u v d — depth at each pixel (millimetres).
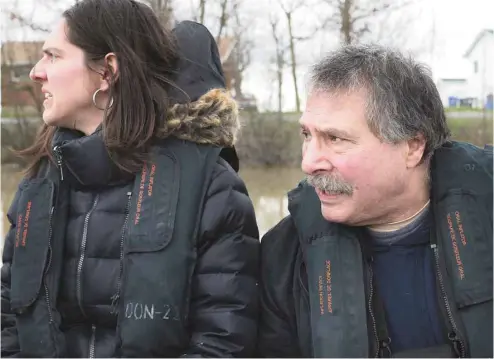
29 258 1224
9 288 1321
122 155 1195
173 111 1233
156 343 1120
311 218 1178
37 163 1337
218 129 1257
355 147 1054
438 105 1115
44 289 1211
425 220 1140
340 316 1096
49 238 1219
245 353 1185
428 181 1140
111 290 1183
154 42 1267
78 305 1205
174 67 1295
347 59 1078
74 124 1266
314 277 1133
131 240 1146
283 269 1235
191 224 1166
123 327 1131
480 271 1072
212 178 1217
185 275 1145
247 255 1219
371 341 1118
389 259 1157
